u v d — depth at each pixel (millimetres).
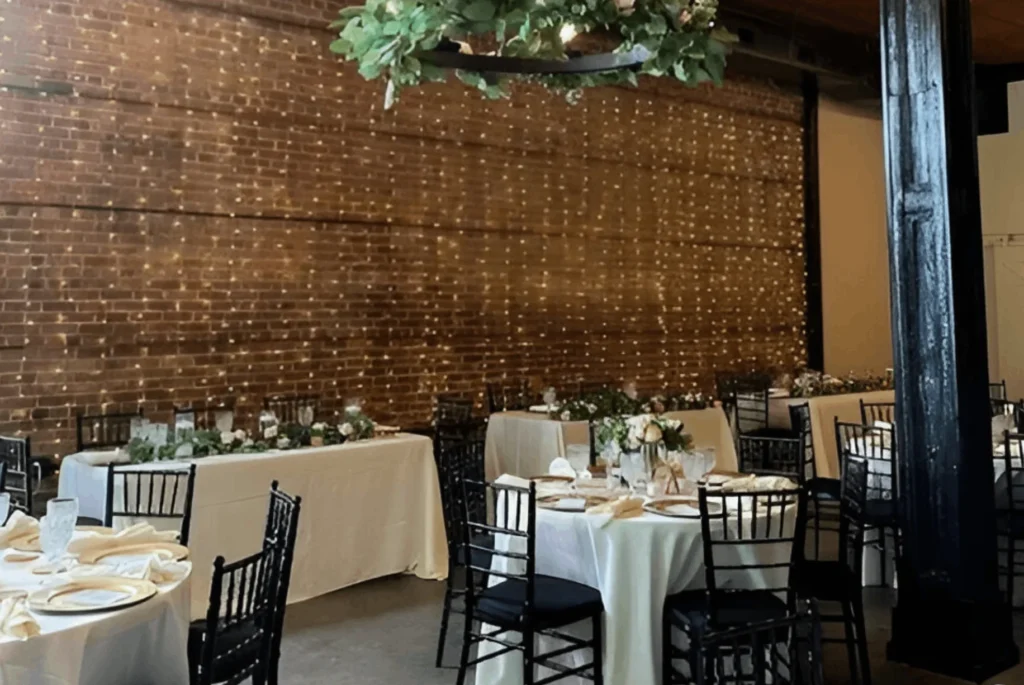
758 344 10203
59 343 5590
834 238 11016
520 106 8047
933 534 3727
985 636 3645
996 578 3715
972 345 3703
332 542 4809
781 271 10484
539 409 6777
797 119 10664
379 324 7109
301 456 4680
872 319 11445
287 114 6570
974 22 9148
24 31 5453
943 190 3686
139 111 5898
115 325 5801
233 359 6316
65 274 5609
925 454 3760
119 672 2307
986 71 10875
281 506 2973
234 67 6309
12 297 5426
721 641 1813
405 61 2576
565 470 4062
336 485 4828
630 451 3672
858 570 3646
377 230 7090
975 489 3666
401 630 4246
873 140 11484
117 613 2182
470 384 7676
